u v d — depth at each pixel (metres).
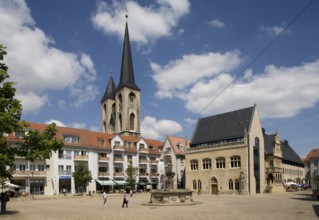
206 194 72.31
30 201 52.12
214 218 24.61
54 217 27.41
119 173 84.62
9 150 28.89
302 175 107.44
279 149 80.50
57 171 72.81
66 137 76.50
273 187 73.69
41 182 70.06
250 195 63.12
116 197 62.41
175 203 39.16
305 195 59.78
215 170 73.62
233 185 69.94
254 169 70.12
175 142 92.69
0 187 54.09
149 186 90.00
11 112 27.31
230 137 74.12
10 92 28.64
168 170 43.97
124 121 115.69
